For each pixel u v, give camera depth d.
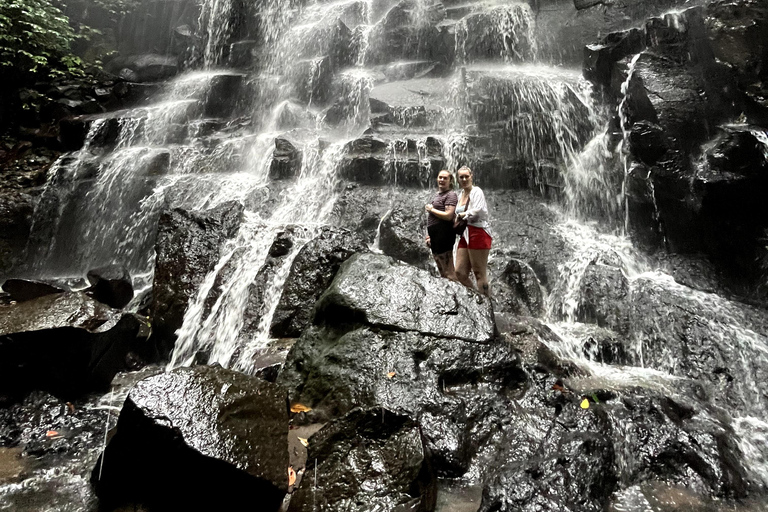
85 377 4.90
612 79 8.94
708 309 6.17
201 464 2.82
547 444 3.54
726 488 3.53
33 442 3.99
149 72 14.82
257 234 7.21
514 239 7.85
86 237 9.95
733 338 5.70
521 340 4.83
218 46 14.72
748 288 6.68
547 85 9.69
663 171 7.48
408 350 4.12
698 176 6.96
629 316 6.24
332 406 3.89
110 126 11.26
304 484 2.91
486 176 9.16
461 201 5.78
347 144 9.64
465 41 13.02
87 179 10.39
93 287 6.95
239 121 12.34
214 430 2.97
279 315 5.82
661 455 3.75
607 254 7.39
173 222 7.11
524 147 9.40
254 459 2.93
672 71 8.12
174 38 15.62
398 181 9.12
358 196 8.84
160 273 6.59
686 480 3.61
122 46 16.08
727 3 7.72
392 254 7.63
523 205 8.66
